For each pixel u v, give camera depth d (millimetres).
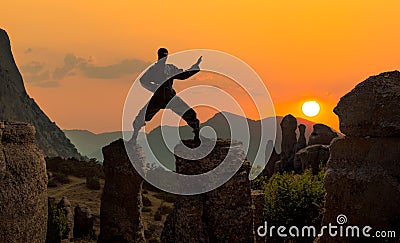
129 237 13977
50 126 102500
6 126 9852
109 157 14148
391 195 10680
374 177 10875
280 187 17531
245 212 10758
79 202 33812
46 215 10500
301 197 17188
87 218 22828
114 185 14055
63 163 46281
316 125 35000
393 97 10953
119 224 14000
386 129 10906
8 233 9312
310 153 29594
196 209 10570
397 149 10820
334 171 11641
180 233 10641
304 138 36375
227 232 10602
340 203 11336
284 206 17156
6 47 100125
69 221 20656
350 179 11195
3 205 9258
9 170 9539
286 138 36531
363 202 10938
